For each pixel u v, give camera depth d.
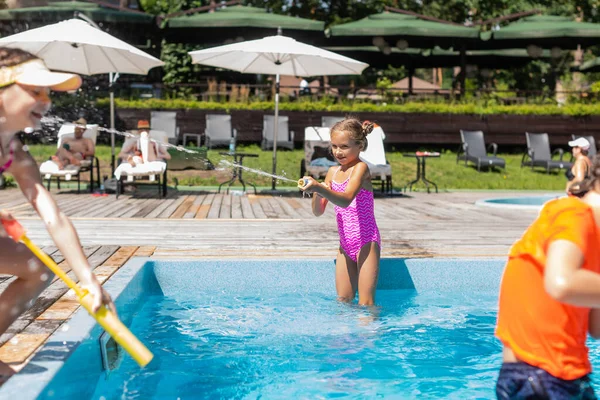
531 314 1.88
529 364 1.88
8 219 2.07
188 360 3.19
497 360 3.26
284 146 16.66
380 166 12.09
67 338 2.55
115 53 10.37
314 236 6.20
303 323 3.85
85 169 11.23
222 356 3.26
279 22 17.58
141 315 4.02
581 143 9.98
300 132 17.52
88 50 10.29
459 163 16.55
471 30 18.03
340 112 17.62
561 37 18.50
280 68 12.17
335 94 20.08
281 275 4.71
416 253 5.24
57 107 16.28
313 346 3.42
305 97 18.20
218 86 18.33
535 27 18.62
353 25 18.33
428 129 17.92
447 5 29.08
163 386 2.83
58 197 10.34
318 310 4.15
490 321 4.00
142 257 4.79
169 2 22.67
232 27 17.75
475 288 4.90
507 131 18.09
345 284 4.26
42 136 15.56
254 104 17.48
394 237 6.22
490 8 28.11
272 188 12.36
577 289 1.66
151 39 19.55
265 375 2.98
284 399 2.68
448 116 17.95
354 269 4.23
